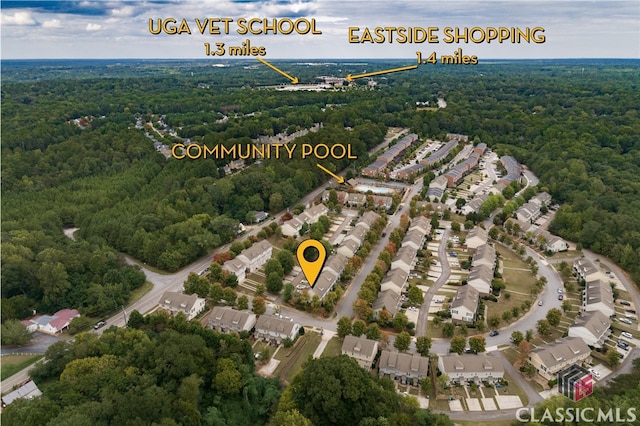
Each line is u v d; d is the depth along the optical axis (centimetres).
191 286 15925
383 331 14088
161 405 9906
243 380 11681
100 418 9469
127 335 12550
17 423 9456
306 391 10688
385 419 9788
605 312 14838
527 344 12675
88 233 19675
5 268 15662
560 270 17962
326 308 15112
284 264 17588
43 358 12838
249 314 14212
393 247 18575
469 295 15262
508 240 19975
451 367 12125
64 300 15425
